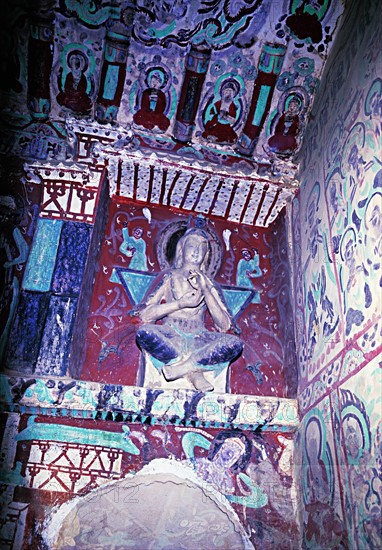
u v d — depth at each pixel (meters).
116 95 3.73
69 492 3.00
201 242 3.83
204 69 3.71
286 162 3.87
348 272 2.91
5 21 3.50
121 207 3.97
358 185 2.91
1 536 2.85
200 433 3.28
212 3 3.54
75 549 2.89
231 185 3.83
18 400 3.10
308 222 3.55
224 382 3.43
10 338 3.27
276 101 3.78
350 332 2.82
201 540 3.02
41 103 3.73
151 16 3.55
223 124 3.84
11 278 3.43
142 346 3.43
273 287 3.92
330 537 2.77
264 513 3.13
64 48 3.60
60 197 3.69
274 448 3.31
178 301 3.59
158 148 3.80
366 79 2.99
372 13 3.03
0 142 3.66
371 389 2.53
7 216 3.56
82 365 3.41
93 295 3.64
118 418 3.20
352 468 2.63
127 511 3.02
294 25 3.58
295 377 3.46
